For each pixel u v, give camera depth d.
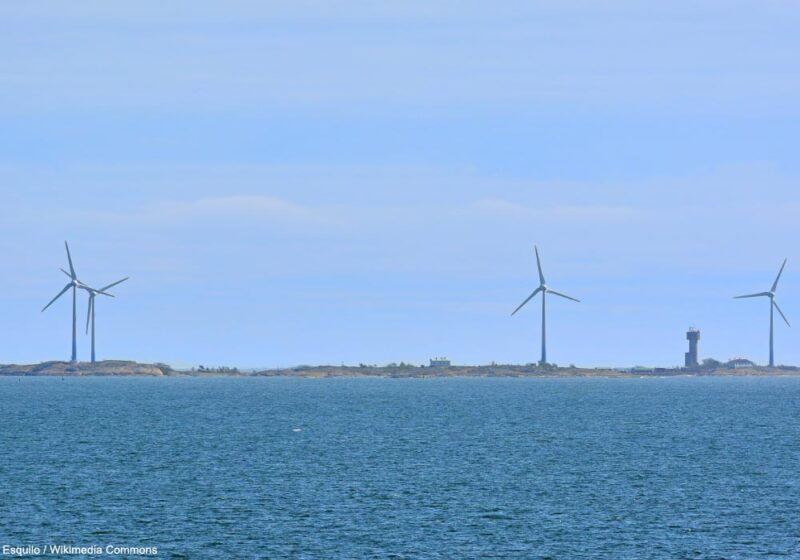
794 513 165.88
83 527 153.00
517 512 165.12
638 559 136.50
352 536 147.75
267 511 165.00
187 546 141.88
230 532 150.12
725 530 153.12
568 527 154.38
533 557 137.00
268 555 137.50
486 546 142.38
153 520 157.88
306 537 147.12
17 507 167.00
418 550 140.12
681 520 159.88
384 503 172.25
